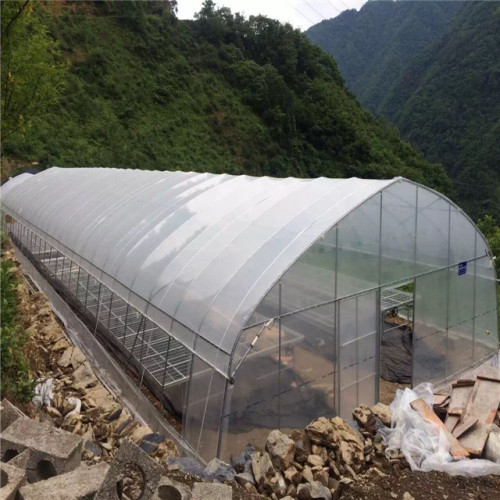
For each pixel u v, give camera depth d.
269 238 9.47
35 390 8.42
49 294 16.05
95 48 53.88
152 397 9.91
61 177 25.12
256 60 71.25
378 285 10.12
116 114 48.94
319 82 72.31
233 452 7.84
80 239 15.56
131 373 10.76
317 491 6.28
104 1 60.59
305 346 8.80
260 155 56.38
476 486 7.04
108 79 51.78
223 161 51.41
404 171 62.91
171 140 49.97
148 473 4.40
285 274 8.36
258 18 74.12
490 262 12.73
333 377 9.39
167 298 9.91
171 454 7.23
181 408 9.04
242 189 13.19
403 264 10.59
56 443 5.07
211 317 8.52
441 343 11.76
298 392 8.74
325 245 9.02
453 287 11.84
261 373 8.13
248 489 6.39
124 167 42.34
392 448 7.71
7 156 35.50
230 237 10.36
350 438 7.57
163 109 53.47
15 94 13.52
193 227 11.82
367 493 6.59
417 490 6.81
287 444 6.98
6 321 7.55
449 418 8.63
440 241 11.33
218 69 64.19
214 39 69.38
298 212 9.95
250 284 8.47
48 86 14.52
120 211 15.39
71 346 11.02
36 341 10.71
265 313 8.16
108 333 12.05
